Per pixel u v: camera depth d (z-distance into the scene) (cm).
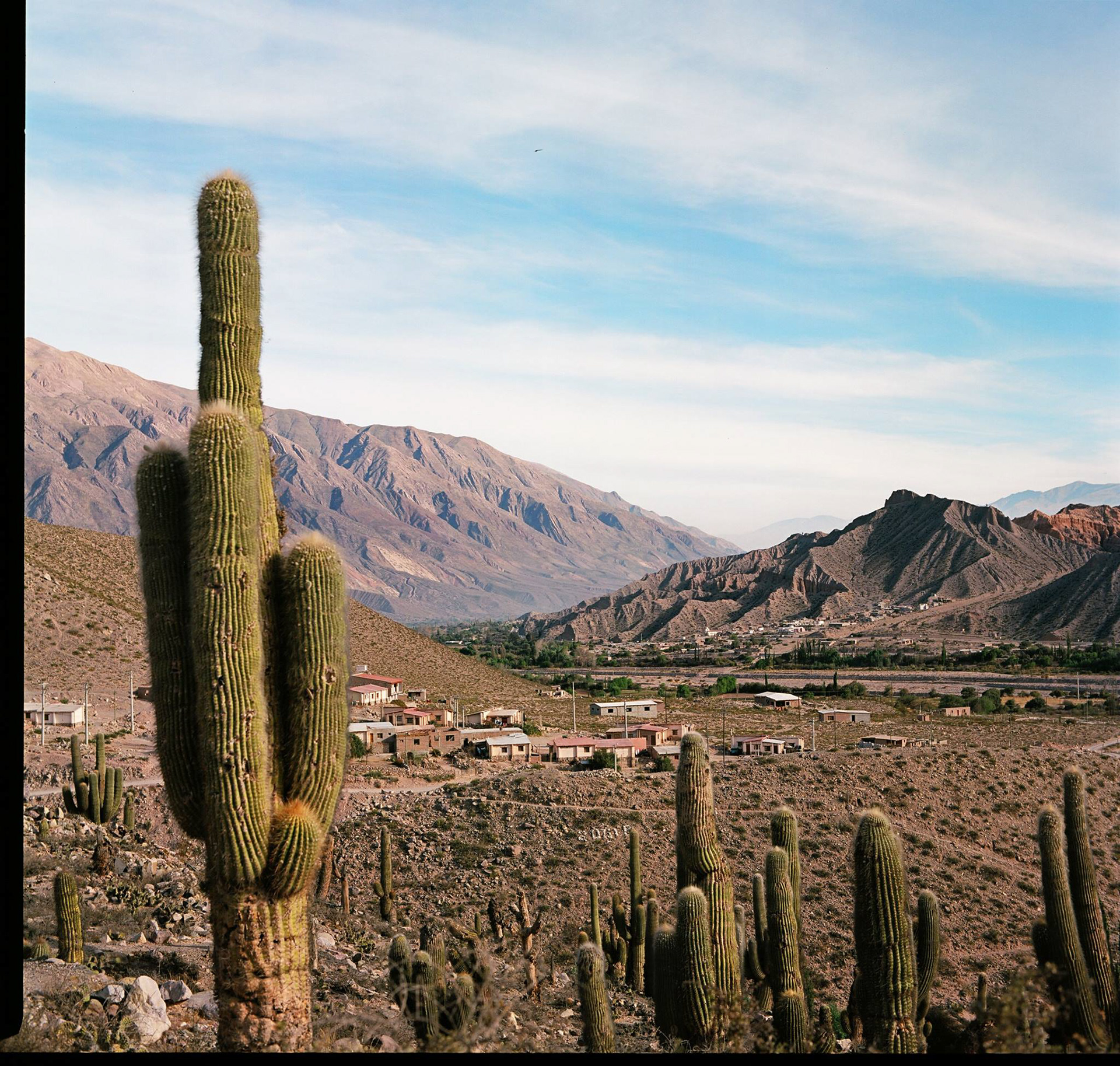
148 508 961
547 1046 1105
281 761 965
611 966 2238
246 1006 906
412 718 7869
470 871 4169
